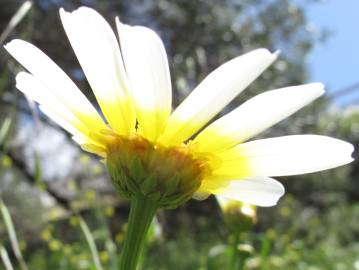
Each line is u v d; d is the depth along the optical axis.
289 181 0.80
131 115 0.06
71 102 0.06
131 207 0.06
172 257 0.42
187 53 0.55
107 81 0.06
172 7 0.57
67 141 0.51
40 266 0.40
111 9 0.54
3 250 0.12
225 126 0.06
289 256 0.39
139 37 0.06
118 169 0.06
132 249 0.06
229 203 0.12
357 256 0.45
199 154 0.06
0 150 0.32
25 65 0.06
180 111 0.06
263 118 0.06
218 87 0.06
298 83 0.66
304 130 0.66
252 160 0.06
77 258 0.35
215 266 0.21
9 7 0.51
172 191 0.06
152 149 0.06
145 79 0.06
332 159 0.06
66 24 0.06
